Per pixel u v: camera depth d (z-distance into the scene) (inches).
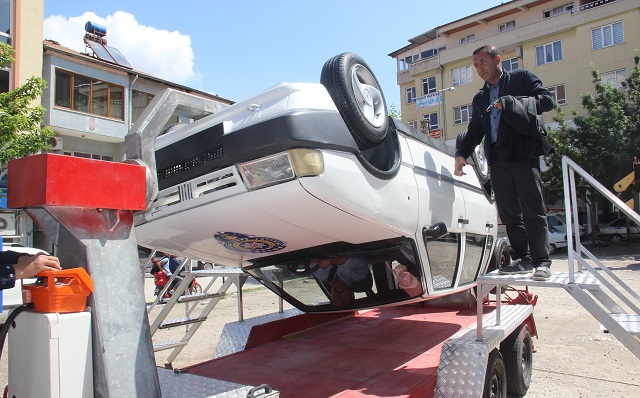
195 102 115.9
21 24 678.5
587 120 896.3
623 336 126.1
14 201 78.5
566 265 651.5
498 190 171.0
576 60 1128.2
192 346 312.7
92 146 852.6
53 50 758.5
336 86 126.3
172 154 129.6
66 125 781.9
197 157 123.8
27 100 448.5
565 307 399.2
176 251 163.2
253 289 608.4
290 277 184.7
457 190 187.6
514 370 190.9
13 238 641.0
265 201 117.5
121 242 82.5
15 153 428.8
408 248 153.5
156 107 103.0
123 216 84.0
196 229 137.4
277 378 152.6
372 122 131.9
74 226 77.4
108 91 847.1
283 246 152.9
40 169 73.9
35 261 75.0
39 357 71.4
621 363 248.1
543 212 157.2
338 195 116.0
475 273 224.8
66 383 71.4
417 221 150.6
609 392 207.9
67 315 72.9
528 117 152.9
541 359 257.3
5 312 287.7
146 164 96.8
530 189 157.9
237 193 118.9
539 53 1190.9
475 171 215.9
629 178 200.2
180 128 134.0
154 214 133.5
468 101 1294.3
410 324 230.1
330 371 158.7
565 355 263.7
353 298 181.0
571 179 163.3
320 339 206.1
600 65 1091.9
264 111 116.0
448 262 182.5
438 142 183.8
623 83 906.1
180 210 129.5
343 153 118.8
